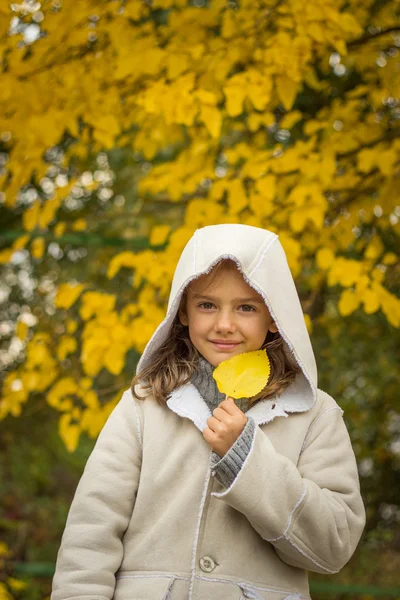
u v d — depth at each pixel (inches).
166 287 122.0
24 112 122.0
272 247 73.3
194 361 75.2
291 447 71.2
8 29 115.7
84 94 122.2
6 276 191.0
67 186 126.4
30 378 126.6
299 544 65.8
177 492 70.2
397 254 153.2
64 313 177.0
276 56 115.2
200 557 67.7
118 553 69.6
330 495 68.7
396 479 183.3
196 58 120.0
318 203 115.9
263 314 72.1
